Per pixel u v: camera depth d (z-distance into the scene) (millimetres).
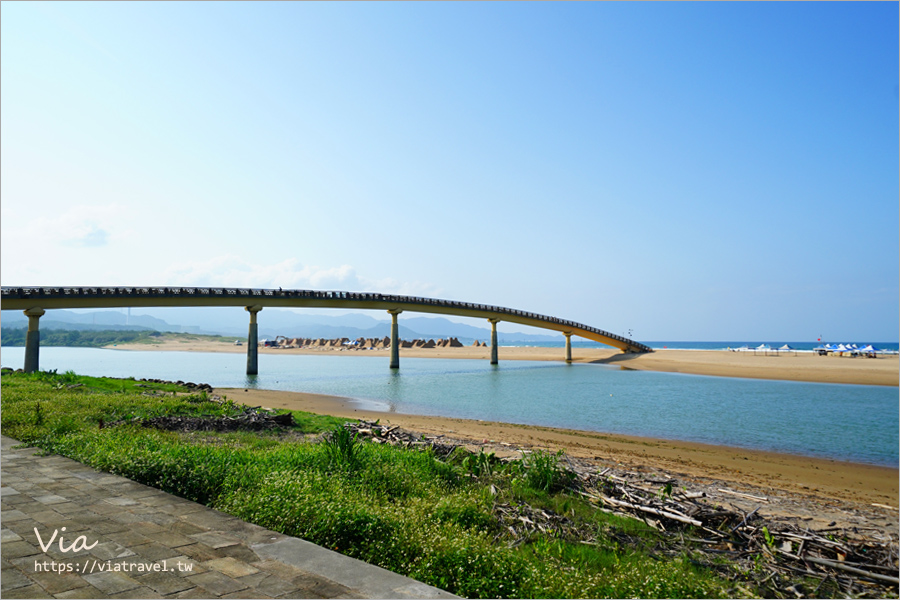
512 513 10023
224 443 15195
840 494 15938
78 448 11352
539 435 24750
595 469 16406
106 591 4910
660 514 10594
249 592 4988
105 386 28141
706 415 34031
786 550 9242
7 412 15945
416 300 82000
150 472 9227
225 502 8062
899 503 15008
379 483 10406
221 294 59906
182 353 180875
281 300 65938
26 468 9844
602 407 37875
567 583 6398
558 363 102688
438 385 55875
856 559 9250
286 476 9094
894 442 25312
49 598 4734
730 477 17609
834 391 50250
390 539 7004
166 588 5012
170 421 17812
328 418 23688
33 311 47750
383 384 56844
